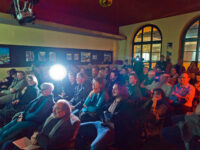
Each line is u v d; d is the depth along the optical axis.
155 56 6.21
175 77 2.60
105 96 2.05
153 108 1.49
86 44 6.49
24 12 2.36
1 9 3.65
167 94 2.23
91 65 6.47
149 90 2.14
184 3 4.21
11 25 4.40
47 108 1.91
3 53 4.32
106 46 7.29
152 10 4.82
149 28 6.33
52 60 5.45
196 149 1.26
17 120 1.95
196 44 5.02
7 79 3.97
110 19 5.96
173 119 1.53
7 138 1.71
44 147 1.41
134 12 5.02
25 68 4.79
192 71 3.23
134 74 2.04
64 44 5.76
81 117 2.06
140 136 1.28
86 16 5.50
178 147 1.30
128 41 7.07
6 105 2.72
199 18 4.88
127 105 1.38
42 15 4.55
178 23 5.31
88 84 2.60
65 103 1.50
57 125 1.45
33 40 4.93
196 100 2.04
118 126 1.31
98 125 1.73
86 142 1.78
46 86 1.98
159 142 1.31
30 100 2.60
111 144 1.47
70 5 4.35
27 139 1.65
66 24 5.23
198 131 1.29
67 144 1.39
